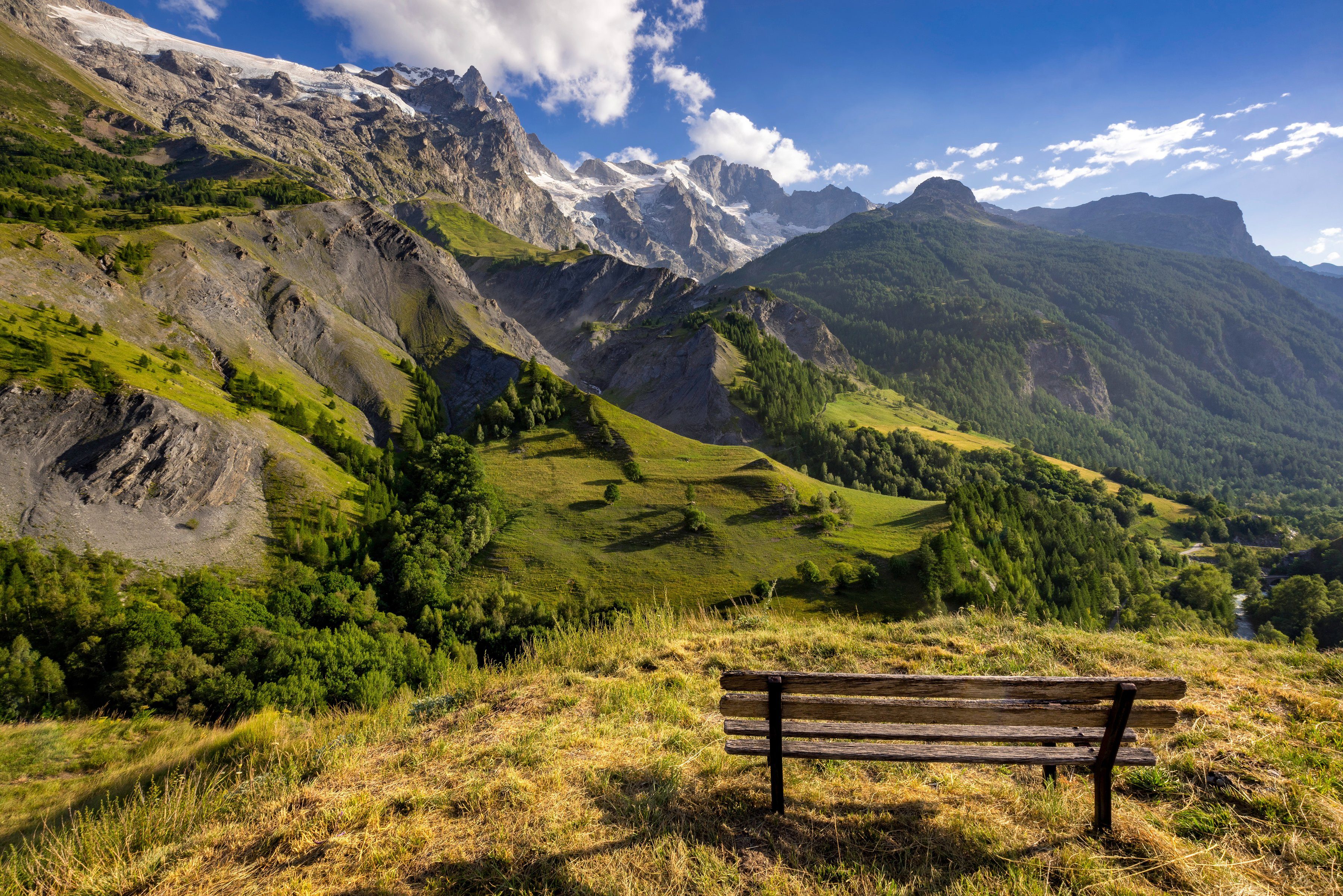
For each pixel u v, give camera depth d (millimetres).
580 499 85188
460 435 128625
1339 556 112875
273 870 4535
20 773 13109
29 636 39875
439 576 60344
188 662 35750
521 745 6297
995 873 3990
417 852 4523
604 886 3971
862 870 4039
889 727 4602
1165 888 3828
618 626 11008
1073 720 4348
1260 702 6574
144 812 6008
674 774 5344
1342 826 4258
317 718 9789
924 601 58906
